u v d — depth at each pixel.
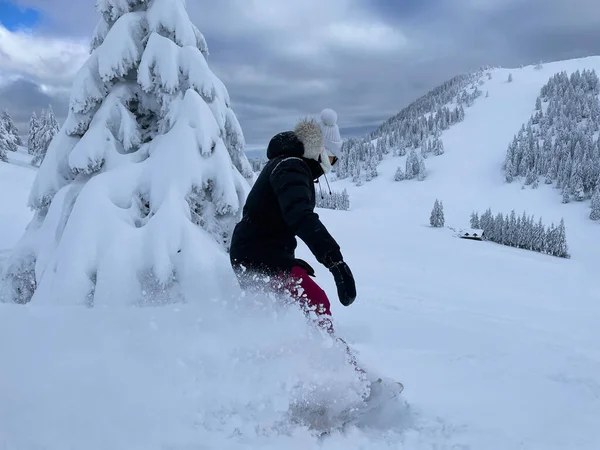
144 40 6.73
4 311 2.60
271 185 2.23
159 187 5.92
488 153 185.12
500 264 34.31
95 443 1.51
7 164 44.00
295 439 1.76
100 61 6.45
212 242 5.79
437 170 179.75
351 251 31.73
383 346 4.11
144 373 1.94
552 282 29.94
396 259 29.92
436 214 115.44
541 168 156.88
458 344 4.31
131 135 6.46
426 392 2.65
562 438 2.10
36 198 6.88
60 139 6.99
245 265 2.35
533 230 101.56
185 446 1.58
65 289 5.15
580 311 14.41
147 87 6.44
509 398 2.62
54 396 1.72
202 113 6.33
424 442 1.96
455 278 24.42
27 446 1.45
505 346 4.25
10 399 1.67
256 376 1.98
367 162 196.62
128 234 5.49
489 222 108.50
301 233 2.00
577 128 179.50
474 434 2.07
